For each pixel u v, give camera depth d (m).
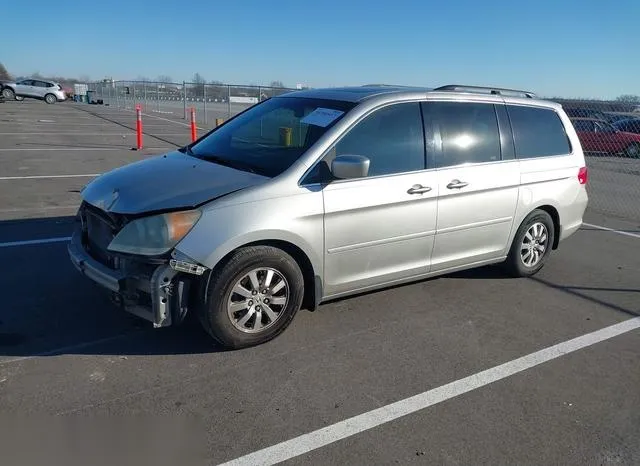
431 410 3.26
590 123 19.73
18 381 3.33
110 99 45.88
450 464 2.79
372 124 4.23
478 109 4.96
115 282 3.49
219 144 4.64
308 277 4.04
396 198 4.25
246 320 3.75
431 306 4.80
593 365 3.90
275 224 3.65
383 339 4.12
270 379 3.49
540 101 5.59
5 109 30.58
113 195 3.79
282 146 4.21
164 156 4.71
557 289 5.40
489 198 4.94
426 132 4.52
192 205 3.50
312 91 4.87
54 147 14.57
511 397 3.44
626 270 6.13
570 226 5.86
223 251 3.49
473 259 5.05
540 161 5.39
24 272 5.11
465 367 3.79
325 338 4.09
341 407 3.24
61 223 6.90
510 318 4.65
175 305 3.49
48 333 3.95
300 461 2.76
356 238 4.11
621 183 14.10
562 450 2.95
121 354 3.71
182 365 3.60
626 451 2.97
